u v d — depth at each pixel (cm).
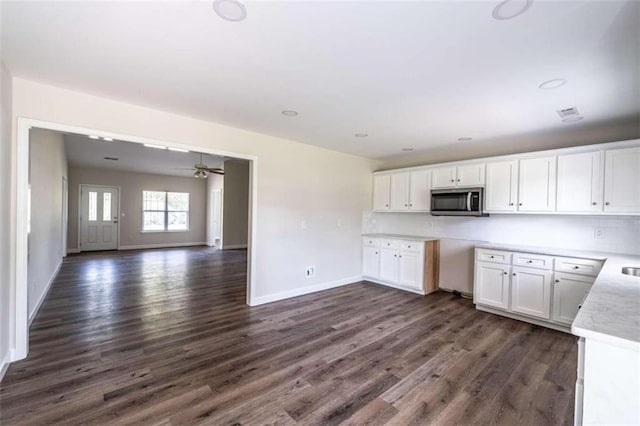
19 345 249
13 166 242
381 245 521
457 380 230
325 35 174
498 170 399
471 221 458
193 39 181
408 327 333
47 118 253
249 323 340
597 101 266
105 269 622
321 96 267
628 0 139
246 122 348
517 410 196
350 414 191
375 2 144
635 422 102
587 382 110
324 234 488
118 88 256
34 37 180
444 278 485
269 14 155
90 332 309
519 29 164
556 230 377
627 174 302
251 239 402
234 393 210
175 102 287
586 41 174
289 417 187
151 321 342
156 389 213
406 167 525
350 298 441
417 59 200
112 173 912
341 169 513
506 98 263
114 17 160
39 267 390
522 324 344
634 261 269
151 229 986
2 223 220
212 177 1040
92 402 197
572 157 338
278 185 424
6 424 176
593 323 115
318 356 265
